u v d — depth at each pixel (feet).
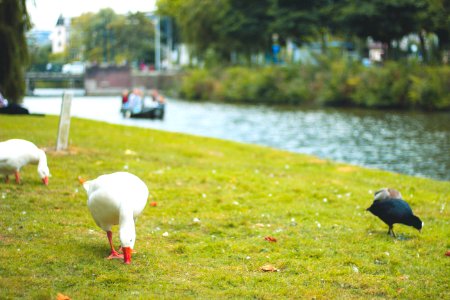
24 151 39.19
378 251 31.01
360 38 205.16
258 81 221.25
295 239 32.65
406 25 184.03
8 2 77.25
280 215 38.04
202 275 26.30
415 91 167.84
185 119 151.74
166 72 287.89
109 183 26.91
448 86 165.07
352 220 37.45
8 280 23.89
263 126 134.72
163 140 71.15
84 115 153.17
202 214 37.60
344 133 118.73
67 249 28.53
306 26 221.66
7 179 40.57
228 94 230.68
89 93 234.38
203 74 250.98
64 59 147.54
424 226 36.32
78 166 47.91
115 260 27.37
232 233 33.76
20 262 26.18
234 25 247.91
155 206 38.91
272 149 73.97
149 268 26.76
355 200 43.09
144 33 293.43
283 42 250.57
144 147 62.49
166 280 25.40
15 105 77.51
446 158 85.40
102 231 32.42
